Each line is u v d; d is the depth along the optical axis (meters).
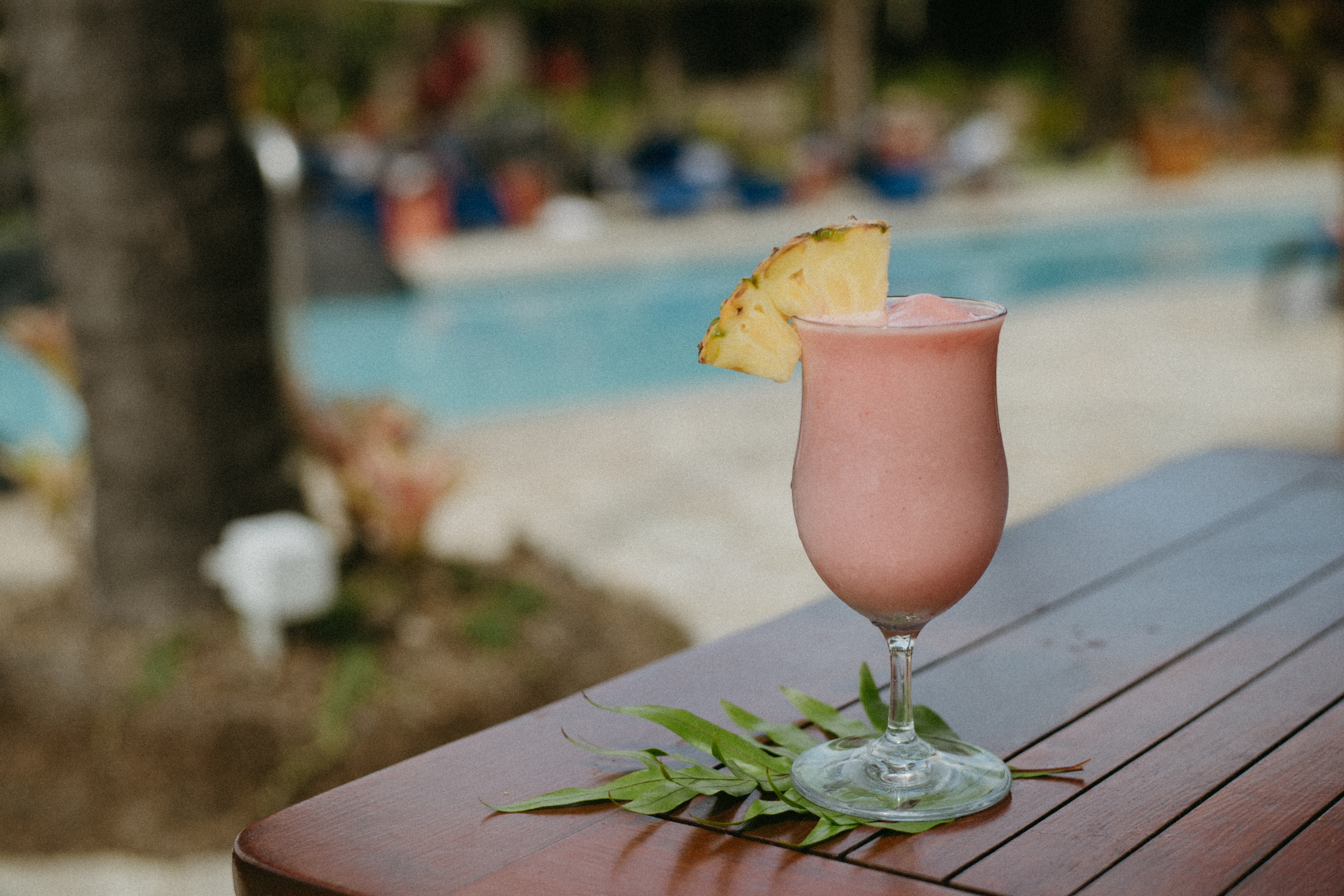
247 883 1.04
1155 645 1.44
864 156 15.73
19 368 10.40
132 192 3.52
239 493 3.76
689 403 7.25
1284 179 16.72
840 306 1.08
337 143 14.27
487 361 10.24
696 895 0.97
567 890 0.98
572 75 20.19
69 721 3.38
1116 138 19.69
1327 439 5.93
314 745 3.29
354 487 4.21
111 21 3.44
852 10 17.84
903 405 1.08
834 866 1.01
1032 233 14.36
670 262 12.49
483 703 3.47
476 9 17.72
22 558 4.72
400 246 12.79
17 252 11.55
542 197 13.95
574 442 6.48
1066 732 1.24
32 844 3.12
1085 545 1.80
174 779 3.26
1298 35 19.38
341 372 9.89
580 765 1.20
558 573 4.41
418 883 0.99
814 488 1.14
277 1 13.46
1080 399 6.99
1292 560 1.70
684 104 22.08
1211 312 9.32
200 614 3.75
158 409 3.66
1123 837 1.03
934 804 1.07
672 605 4.30
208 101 3.56
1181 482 2.08
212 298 3.64
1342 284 8.99
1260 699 1.29
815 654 1.44
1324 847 1.01
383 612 3.88
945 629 1.52
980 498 1.11
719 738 1.17
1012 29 24.78
